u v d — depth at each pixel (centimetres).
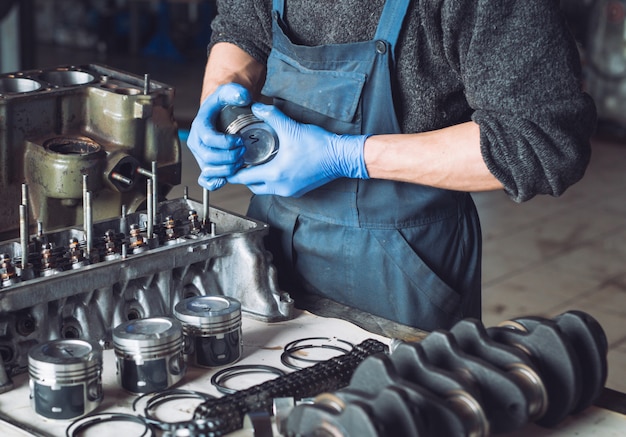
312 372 117
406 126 149
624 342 317
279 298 142
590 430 111
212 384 120
